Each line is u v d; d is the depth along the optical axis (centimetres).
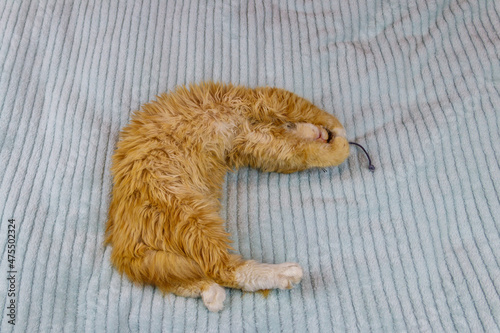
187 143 105
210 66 123
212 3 129
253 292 103
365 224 109
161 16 126
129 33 123
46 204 106
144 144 104
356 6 129
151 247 100
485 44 124
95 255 104
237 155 112
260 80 123
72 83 117
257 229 109
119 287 102
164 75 121
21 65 117
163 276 99
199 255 100
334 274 105
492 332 99
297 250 107
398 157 115
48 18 122
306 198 112
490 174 112
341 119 120
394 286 104
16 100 113
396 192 112
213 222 102
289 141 110
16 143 110
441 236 108
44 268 101
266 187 113
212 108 107
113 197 105
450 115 117
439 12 129
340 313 101
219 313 101
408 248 107
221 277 101
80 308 100
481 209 109
